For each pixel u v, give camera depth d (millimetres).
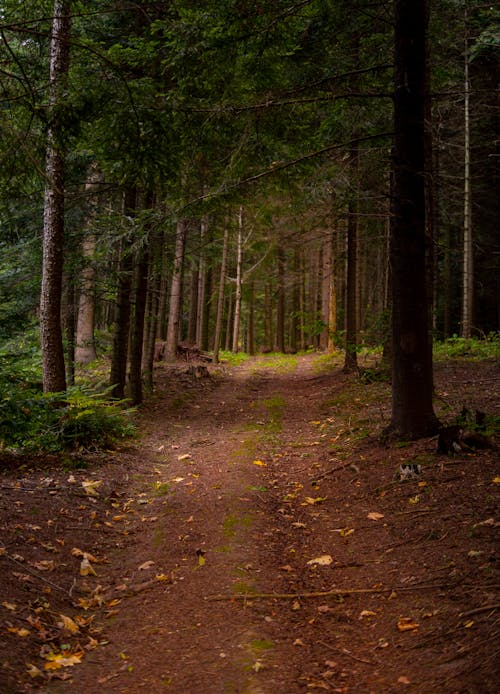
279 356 33000
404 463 7094
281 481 7828
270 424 11969
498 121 21000
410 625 3881
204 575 4852
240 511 6363
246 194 8938
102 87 6660
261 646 3779
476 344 17891
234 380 20016
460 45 16594
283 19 7465
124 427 10484
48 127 6359
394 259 8031
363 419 10430
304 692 3289
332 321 24812
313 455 9031
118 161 7797
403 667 3447
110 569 5152
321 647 3812
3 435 7926
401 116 7812
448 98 14906
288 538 5797
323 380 17516
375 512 6113
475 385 11875
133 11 12250
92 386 13555
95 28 11758
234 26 7281
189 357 24609
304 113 8797
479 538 4867
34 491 6660
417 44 7719
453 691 3064
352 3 9188
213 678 3453
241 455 9172
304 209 11703
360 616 4188
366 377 14367
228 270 32969
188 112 7555
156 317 16156
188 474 8219
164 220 8977
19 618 3986
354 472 7520
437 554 4824
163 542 5637
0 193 6754
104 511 6539
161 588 4691
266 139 8414
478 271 25953
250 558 5188
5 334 13203
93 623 4223
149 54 8500
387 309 13953
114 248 12641
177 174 8242
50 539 5445
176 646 3842
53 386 9625
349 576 4852
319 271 31969
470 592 4082
